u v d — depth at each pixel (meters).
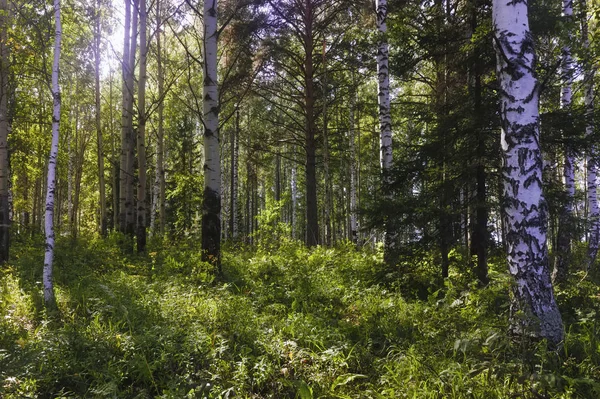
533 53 4.95
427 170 8.34
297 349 4.95
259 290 7.66
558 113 7.27
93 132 27.89
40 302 6.63
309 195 16.98
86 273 8.98
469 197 8.42
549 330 4.60
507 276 4.89
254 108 19.39
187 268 9.22
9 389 3.83
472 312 5.86
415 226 8.29
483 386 3.89
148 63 19.30
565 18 7.19
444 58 9.40
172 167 26.47
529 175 4.81
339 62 16.88
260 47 15.69
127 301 6.35
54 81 7.39
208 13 9.02
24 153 16.12
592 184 11.81
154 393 4.23
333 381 4.24
